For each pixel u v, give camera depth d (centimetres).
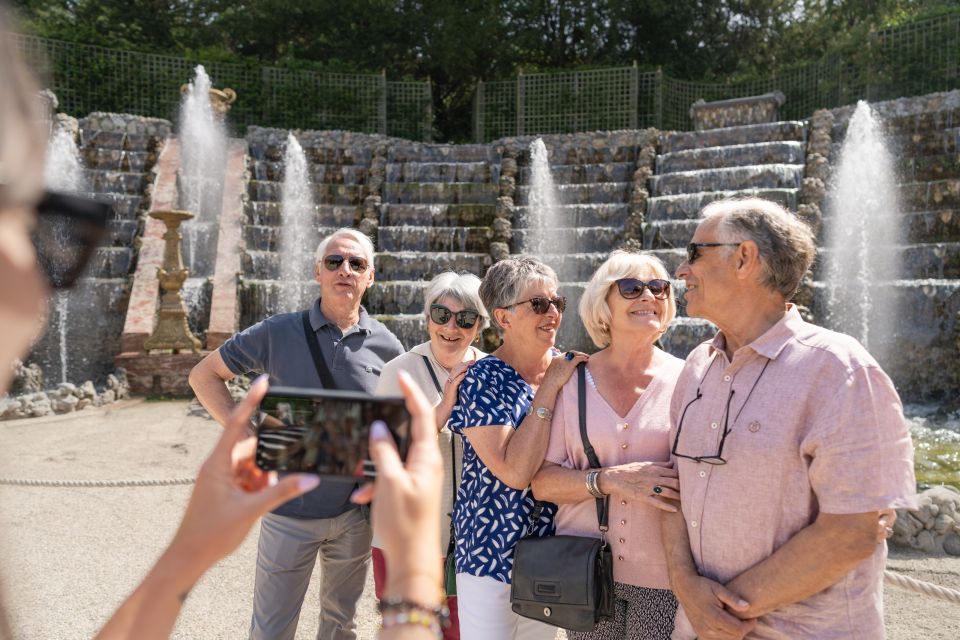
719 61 3509
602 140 2272
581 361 292
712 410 230
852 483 199
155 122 2225
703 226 244
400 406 112
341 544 338
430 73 3534
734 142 2123
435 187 2177
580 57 3431
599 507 270
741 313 235
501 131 2950
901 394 1409
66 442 925
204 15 3334
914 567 522
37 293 62
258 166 2231
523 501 290
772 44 3528
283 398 113
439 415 300
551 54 3431
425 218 2105
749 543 217
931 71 2238
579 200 2150
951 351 1348
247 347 352
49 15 2661
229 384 1202
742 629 215
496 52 3309
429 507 93
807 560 204
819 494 206
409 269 1919
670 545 246
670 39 3344
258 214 2064
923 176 1789
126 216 1947
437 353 358
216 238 1895
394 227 2038
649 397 279
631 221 1920
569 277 1895
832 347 215
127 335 1323
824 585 204
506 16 3319
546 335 320
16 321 60
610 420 277
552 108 2850
